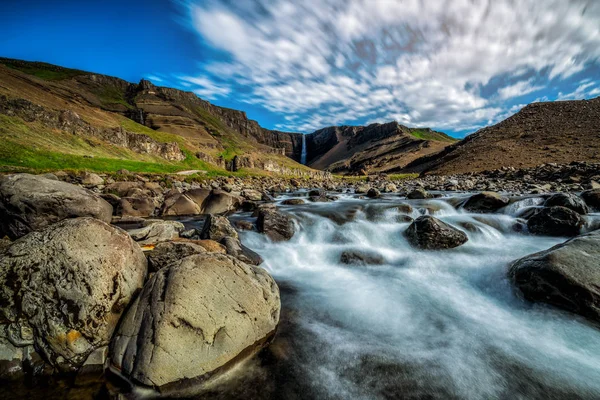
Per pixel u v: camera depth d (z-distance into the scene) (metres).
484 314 6.19
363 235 11.66
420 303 6.70
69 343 4.15
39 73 164.38
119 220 11.93
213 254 5.31
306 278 8.42
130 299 4.87
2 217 8.20
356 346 5.12
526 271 6.48
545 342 5.14
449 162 65.50
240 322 4.59
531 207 12.71
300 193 33.06
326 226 12.71
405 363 4.67
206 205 18.08
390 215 13.84
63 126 56.91
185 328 4.18
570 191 20.27
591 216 10.68
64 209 8.58
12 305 4.18
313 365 4.62
